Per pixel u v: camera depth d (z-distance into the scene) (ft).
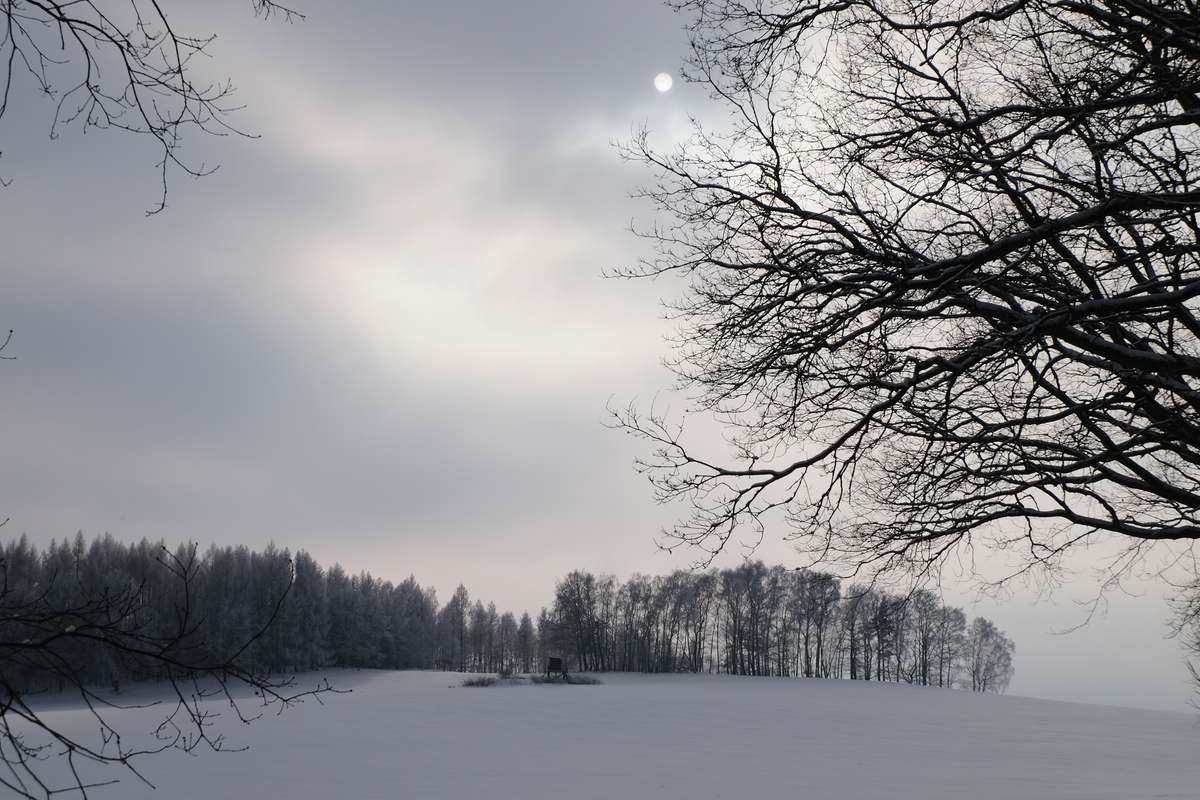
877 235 22.72
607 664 381.81
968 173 20.62
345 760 79.05
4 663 9.64
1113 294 24.20
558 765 78.13
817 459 23.07
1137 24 18.53
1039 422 22.26
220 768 73.00
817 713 144.66
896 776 75.00
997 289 22.39
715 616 375.45
